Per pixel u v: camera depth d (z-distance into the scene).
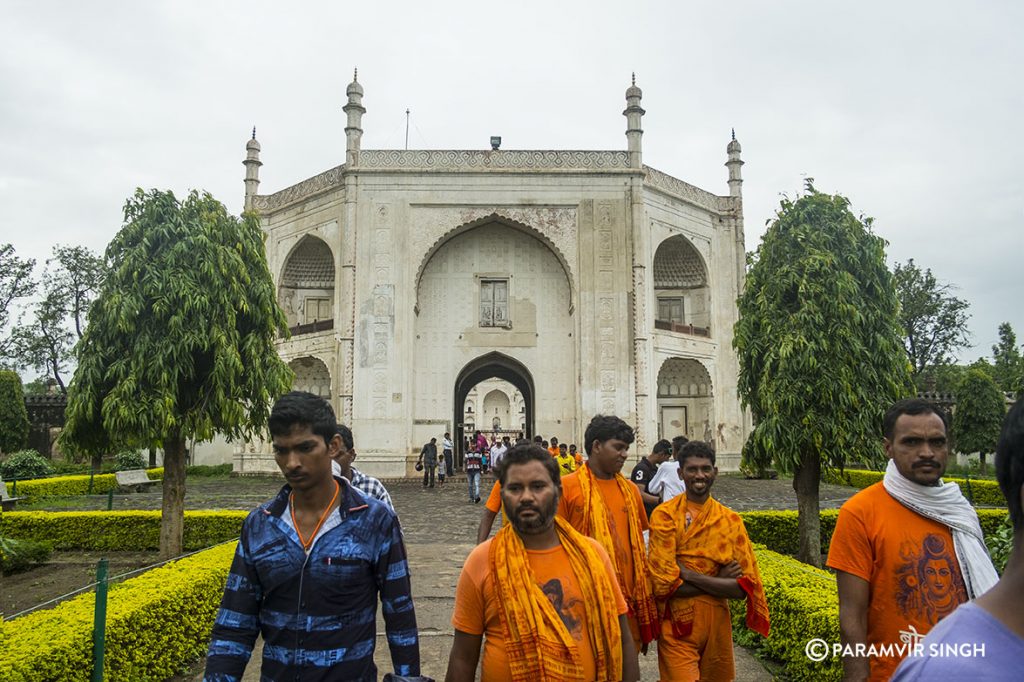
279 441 2.43
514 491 2.33
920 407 2.50
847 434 7.47
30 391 39.31
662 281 23.70
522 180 20.70
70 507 14.08
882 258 8.22
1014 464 1.15
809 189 8.57
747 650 5.14
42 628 3.81
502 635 2.25
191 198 8.80
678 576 3.32
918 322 31.78
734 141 23.73
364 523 2.48
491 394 46.47
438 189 20.56
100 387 8.12
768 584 4.90
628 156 20.98
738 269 23.14
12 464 18.48
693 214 22.66
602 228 20.59
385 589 2.51
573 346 20.67
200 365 8.47
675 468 5.48
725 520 3.44
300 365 22.95
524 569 2.27
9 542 7.94
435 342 20.89
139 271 8.16
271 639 2.37
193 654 4.97
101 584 3.74
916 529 2.42
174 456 8.44
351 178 20.42
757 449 8.12
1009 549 4.36
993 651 1.03
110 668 3.92
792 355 7.66
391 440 19.42
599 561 2.37
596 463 3.54
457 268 21.23
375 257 20.17
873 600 2.45
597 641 2.23
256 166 23.33
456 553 8.80
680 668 3.25
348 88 20.80
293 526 2.45
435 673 4.64
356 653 2.37
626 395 19.84
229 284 8.55
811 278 7.89
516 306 21.11
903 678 1.12
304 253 23.28
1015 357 31.06
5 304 29.91
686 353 21.64
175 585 4.89
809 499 7.90
